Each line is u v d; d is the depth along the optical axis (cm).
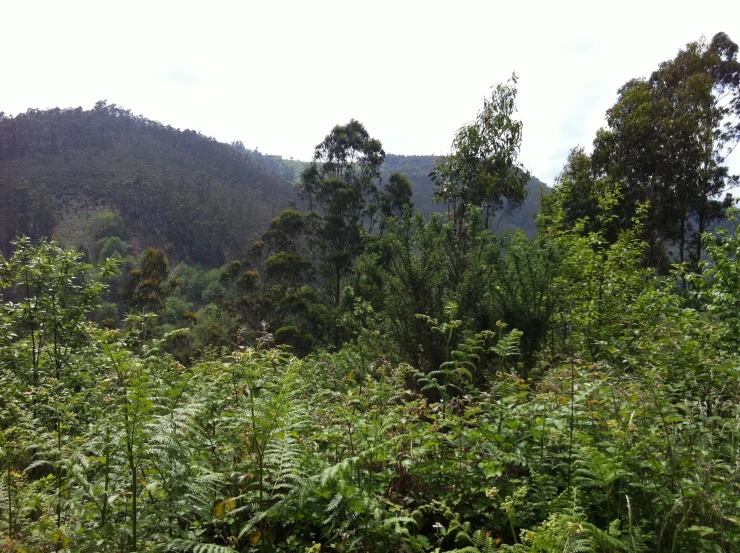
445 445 362
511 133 1434
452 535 305
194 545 259
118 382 284
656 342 498
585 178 2145
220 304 3177
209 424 351
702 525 262
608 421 320
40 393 399
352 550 276
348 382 488
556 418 349
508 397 382
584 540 236
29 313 698
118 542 240
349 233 3409
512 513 244
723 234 679
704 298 720
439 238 916
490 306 736
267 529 294
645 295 766
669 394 391
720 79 2275
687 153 2009
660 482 292
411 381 689
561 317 780
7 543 253
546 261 742
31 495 280
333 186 3453
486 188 1421
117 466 278
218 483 296
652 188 2028
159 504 257
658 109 2025
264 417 291
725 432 327
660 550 268
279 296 3023
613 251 918
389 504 297
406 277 841
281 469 289
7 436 315
